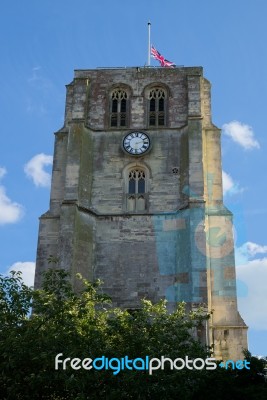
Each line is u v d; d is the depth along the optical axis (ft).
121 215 185.37
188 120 194.39
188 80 201.57
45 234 185.06
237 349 169.78
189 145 190.29
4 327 116.67
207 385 113.39
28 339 113.50
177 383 116.47
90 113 201.87
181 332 123.95
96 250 181.78
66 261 174.50
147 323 124.47
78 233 180.14
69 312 120.67
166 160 192.85
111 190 189.88
